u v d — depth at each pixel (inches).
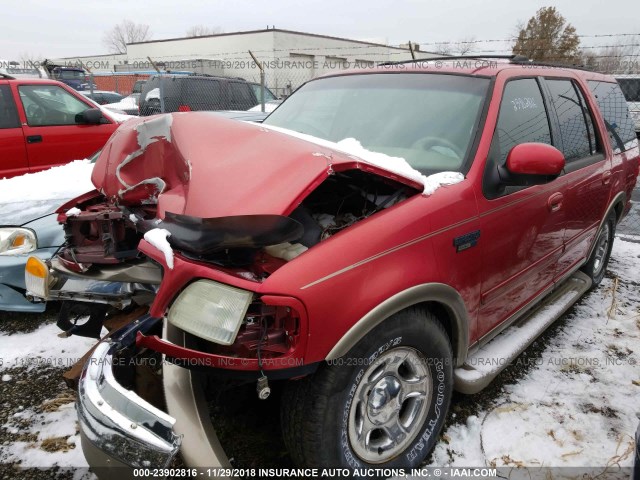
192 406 71.1
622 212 167.2
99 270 89.3
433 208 79.9
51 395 106.9
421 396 85.0
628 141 163.5
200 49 1256.2
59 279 89.9
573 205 121.9
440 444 93.4
